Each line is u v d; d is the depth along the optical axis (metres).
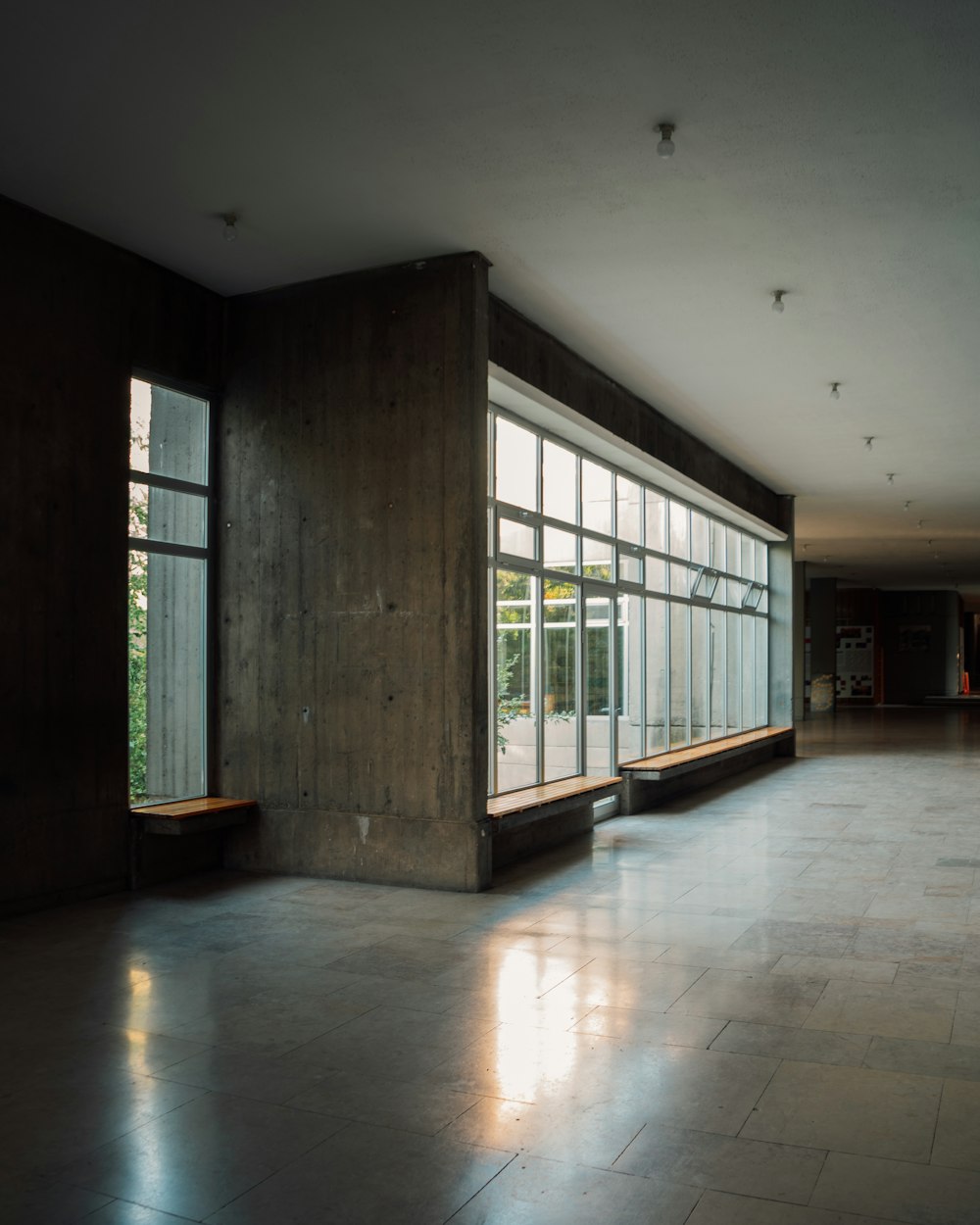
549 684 9.08
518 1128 3.26
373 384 7.03
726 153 5.35
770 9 4.13
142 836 6.75
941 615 39.56
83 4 4.10
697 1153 3.08
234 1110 3.40
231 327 7.56
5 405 5.94
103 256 6.58
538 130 5.11
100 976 4.85
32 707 6.08
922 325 8.16
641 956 5.21
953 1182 2.90
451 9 4.12
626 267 6.95
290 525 7.29
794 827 9.49
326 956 5.18
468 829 6.67
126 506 6.72
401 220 6.24
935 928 5.77
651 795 11.04
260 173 5.61
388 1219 2.72
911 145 5.26
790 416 11.27
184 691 7.29
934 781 13.24
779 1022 4.23
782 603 17.33
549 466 9.28
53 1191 2.88
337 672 7.09
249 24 4.23
